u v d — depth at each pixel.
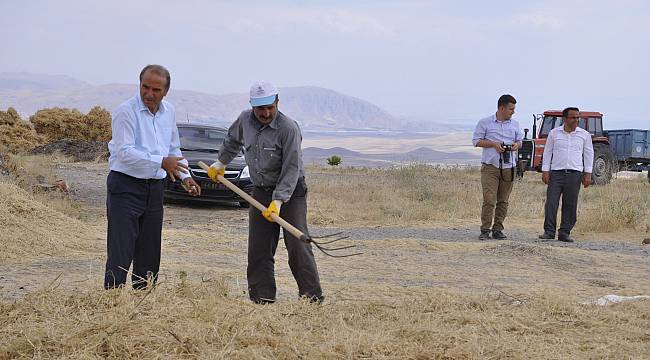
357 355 4.73
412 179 21.34
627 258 10.54
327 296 6.93
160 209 6.17
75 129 37.62
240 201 15.88
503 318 5.84
